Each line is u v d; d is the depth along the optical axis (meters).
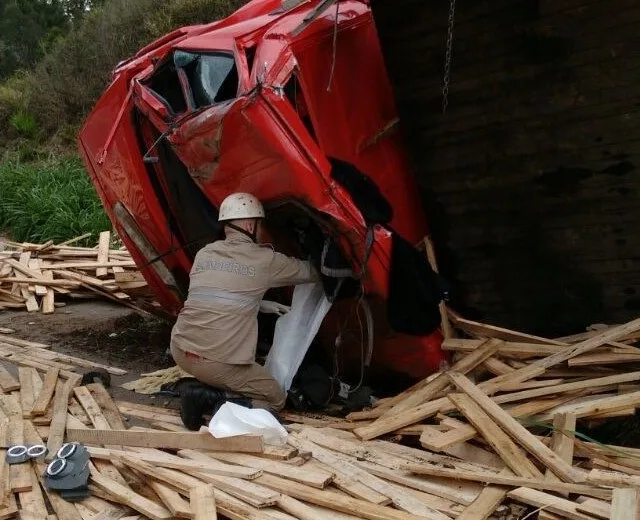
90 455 3.80
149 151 4.81
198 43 4.78
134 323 7.11
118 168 5.39
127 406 4.79
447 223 5.06
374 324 4.62
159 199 5.25
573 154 4.40
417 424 4.00
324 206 4.07
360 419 4.31
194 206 4.90
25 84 18.58
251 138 4.00
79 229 10.91
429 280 4.45
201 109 4.27
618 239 4.45
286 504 3.17
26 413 4.45
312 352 5.00
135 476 3.62
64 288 8.03
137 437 4.00
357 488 3.28
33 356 5.83
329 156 4.39
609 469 3.31
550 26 4.20
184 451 3.83
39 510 3.34
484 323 5.16
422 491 3.31
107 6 17.92
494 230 4.86
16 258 8.85
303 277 4.47
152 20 16.52
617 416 3.67
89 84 17.16
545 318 4.89
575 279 4.70
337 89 4.59
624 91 4.12
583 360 4.11
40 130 17.20
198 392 4.32
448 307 5.09
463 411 3.84
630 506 2.71
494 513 3.04
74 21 22.86
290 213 4.50
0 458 3.81
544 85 4.34
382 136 4.83
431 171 4.96
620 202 4.36
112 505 3.42
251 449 3.73
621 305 4.59
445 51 4.60
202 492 3.23
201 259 4.39
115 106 5.41
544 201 4.61
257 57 4.25
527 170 4.58
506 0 4.29
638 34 3.99
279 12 4.88
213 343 4.23
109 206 5.94
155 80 5.12
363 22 4.89
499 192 4.74
